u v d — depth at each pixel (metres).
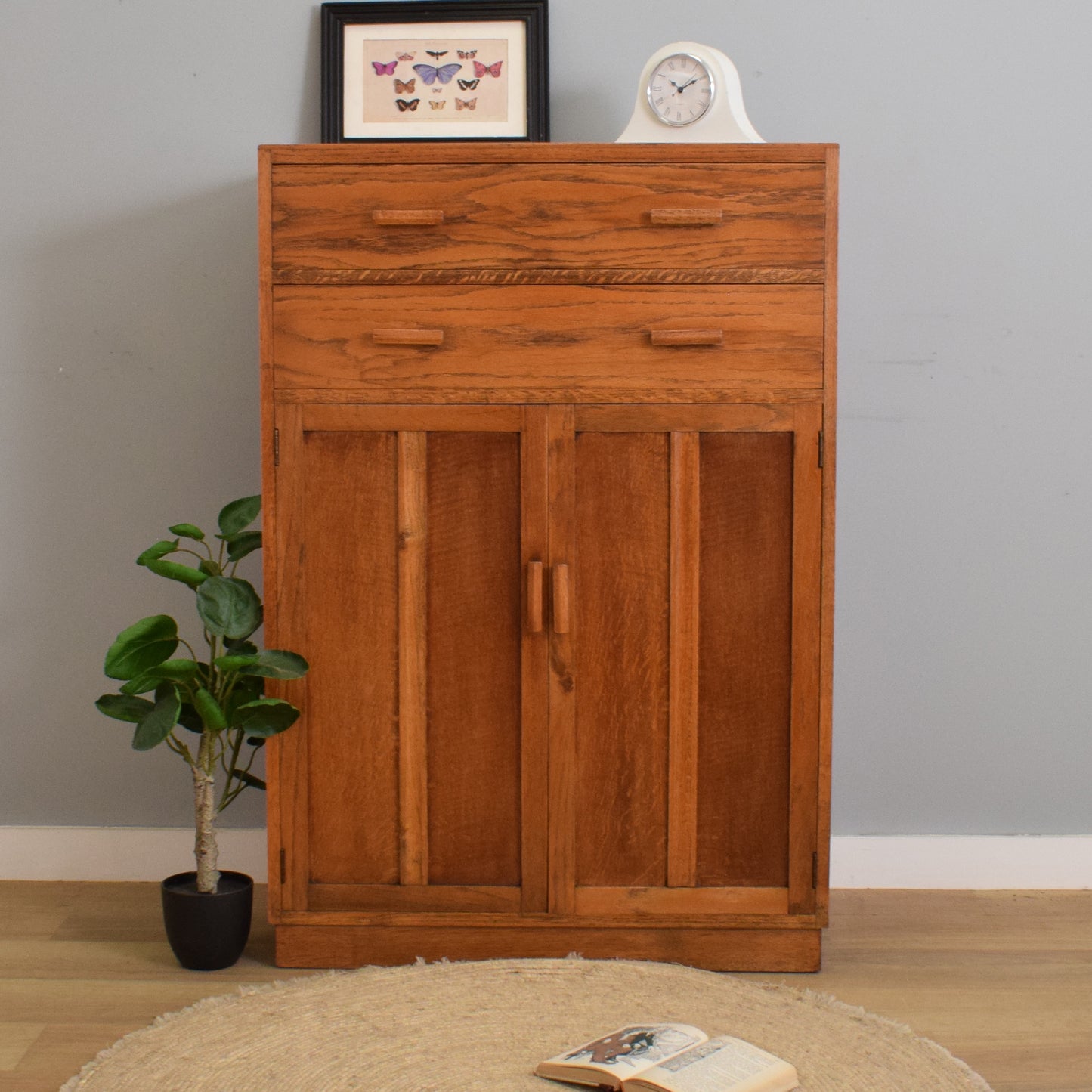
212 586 2.03
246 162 2.54
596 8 2.50
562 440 2.06
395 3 2.47
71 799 2.61
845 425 2.54
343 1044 1.79
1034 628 2.56
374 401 2.06
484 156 2.03
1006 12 2.48
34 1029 1.86
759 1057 1.66
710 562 2.07
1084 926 2.34
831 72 2.50
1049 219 2.51
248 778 2.18
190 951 2.08
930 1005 1.97
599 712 2.09
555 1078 1.68
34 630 2.59
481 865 2.11
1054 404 2.54
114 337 2.56
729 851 2.10
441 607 2.09
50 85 2.53
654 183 2.03
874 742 2.58
